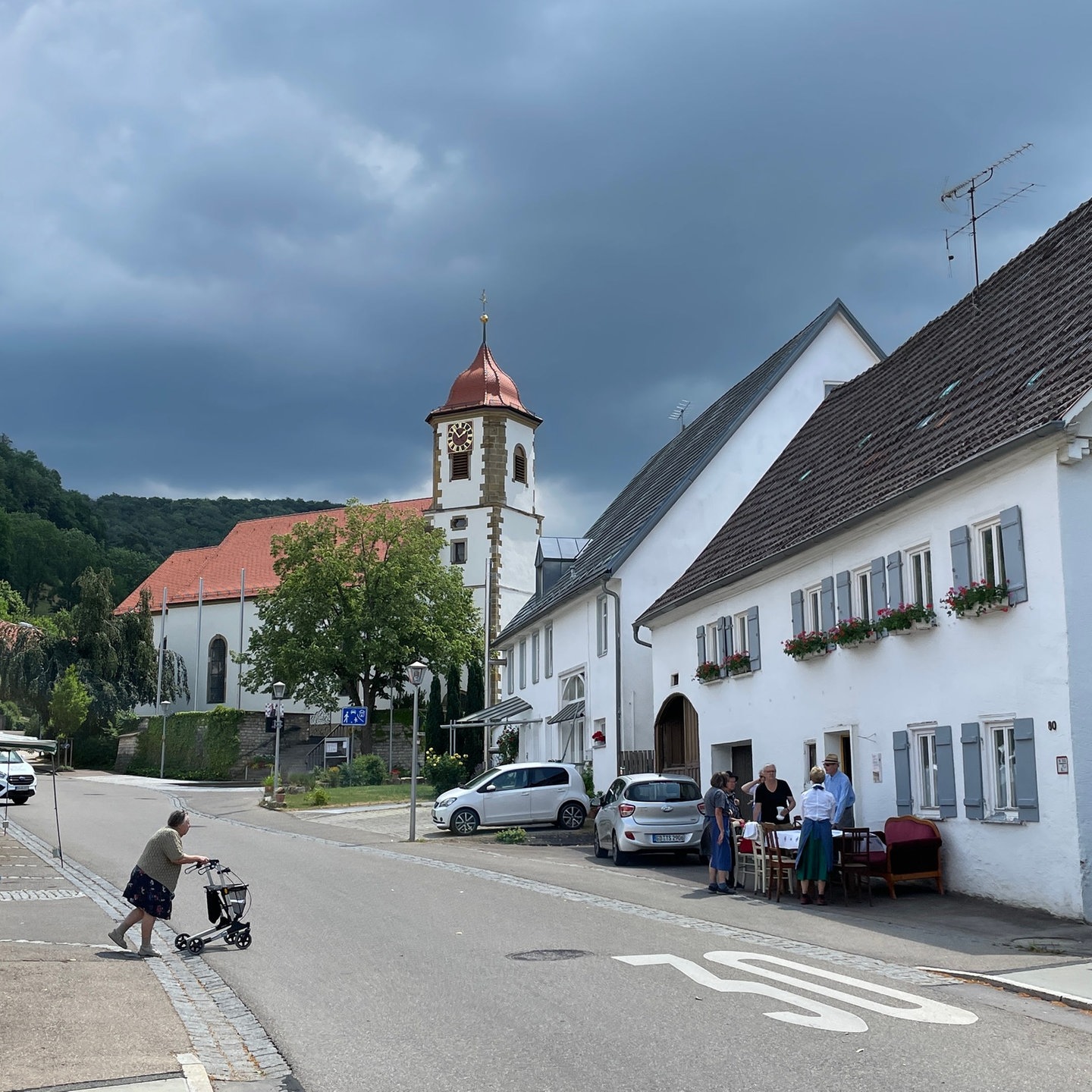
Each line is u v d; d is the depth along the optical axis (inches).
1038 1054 289.6
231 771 2603.3
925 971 403.2
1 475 5182.1
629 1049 301.6
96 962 447.5
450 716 2412.6
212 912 490.6
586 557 1584.6
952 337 805.2
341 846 987.3
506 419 2655.0
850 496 762.8
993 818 575.8
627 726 1227.9
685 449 1493.6
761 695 879.7
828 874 588.4
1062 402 529.7
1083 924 506.9
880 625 682.2
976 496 598.9
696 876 746.8
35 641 2869.1
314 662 2347.4
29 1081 284.2
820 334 1282.0
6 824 1109.7
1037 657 546.0
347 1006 369.7
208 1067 304.0
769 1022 325.7
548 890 657.6
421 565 2432.3
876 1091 260.1
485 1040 317.7
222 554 3420.3
